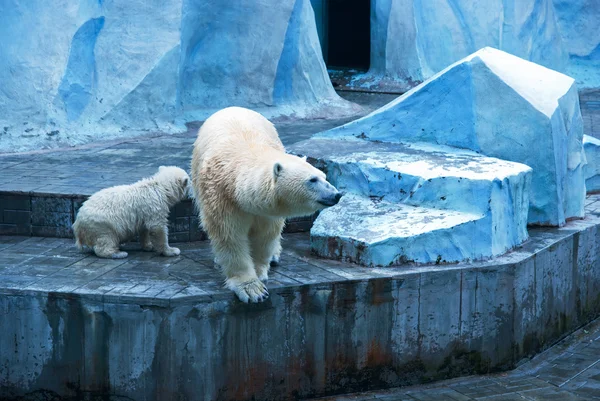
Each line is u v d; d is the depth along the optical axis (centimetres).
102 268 679
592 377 708
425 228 696
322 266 691
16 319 628
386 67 1659
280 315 633
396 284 663
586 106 1529
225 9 1255
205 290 617
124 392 620
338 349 658
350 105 1418
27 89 1048
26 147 1021
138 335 608
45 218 775
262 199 556
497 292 699
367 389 677
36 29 1056
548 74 873
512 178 739
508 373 718
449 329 691
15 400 642
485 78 823
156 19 1157
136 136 1129
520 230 764
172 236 768
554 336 790
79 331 618
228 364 623
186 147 1053
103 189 724
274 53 1306
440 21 1622
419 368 689
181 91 1236
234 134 627
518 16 1673
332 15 1922
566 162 838
